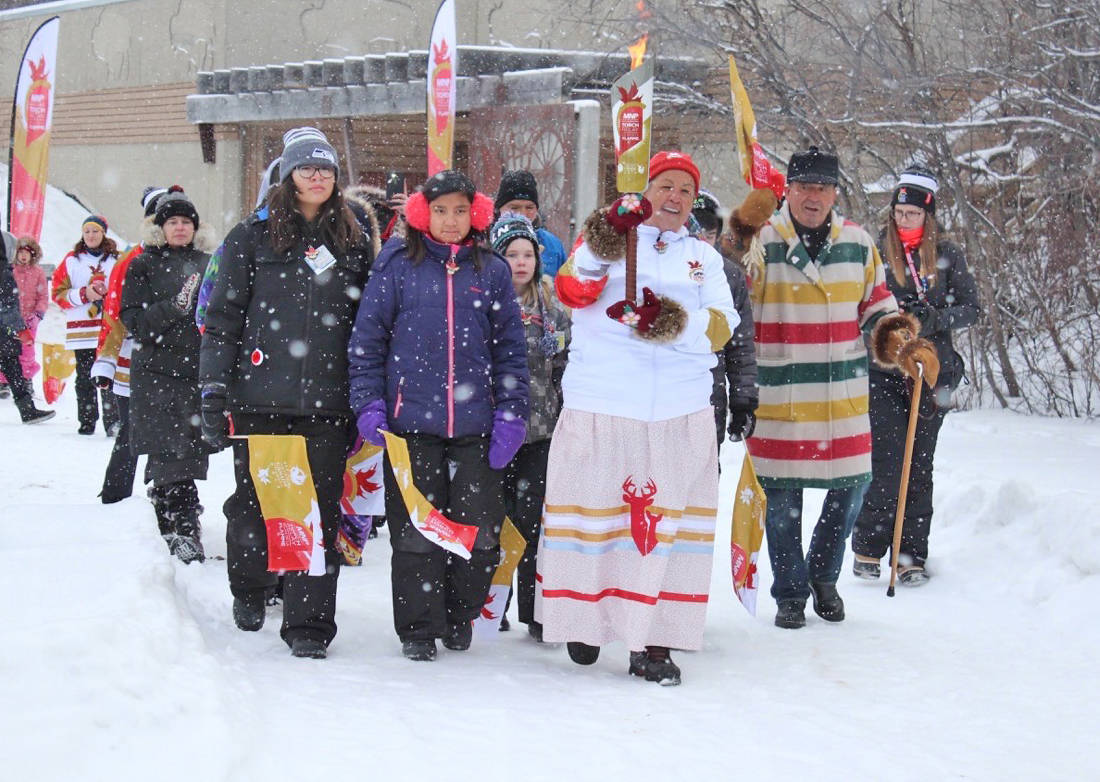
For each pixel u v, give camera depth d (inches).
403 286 199.8
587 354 196.9
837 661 207.9
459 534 193.5
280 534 197.2
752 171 231.6
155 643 162.7
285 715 162.4
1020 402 490.0
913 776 153.2
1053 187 478.6
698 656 210.4
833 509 235.9
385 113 794.2
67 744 132.7
